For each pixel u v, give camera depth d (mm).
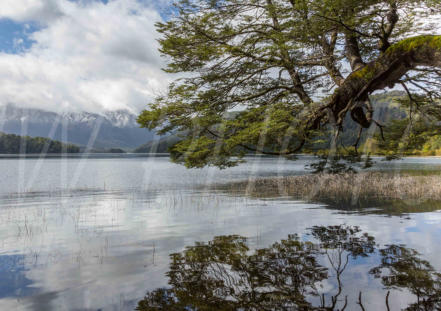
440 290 4246
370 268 5156
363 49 10438
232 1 9555
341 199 13258
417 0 7066
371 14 7246
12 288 4531
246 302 3957
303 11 7566
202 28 10156
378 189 15617
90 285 4641
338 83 9172
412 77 9094
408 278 4695
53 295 4293
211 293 4273
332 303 3910
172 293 4320
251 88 11438
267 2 9305
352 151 9781
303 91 10258
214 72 11109
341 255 5863
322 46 9102
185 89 11039
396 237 7109
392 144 10086
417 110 10039
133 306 3908
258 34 10398
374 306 3852
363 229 7977
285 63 9969
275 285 4531
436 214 9742
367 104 7707
